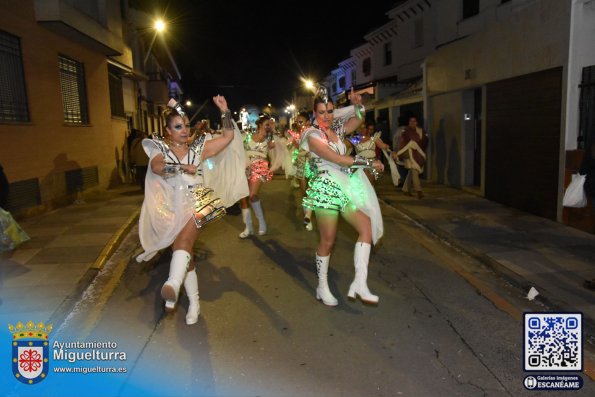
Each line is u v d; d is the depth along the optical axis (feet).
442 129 44.19
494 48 33.78
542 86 28.58
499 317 16.06
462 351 13.83
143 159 44.27
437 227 27.30
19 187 31.09
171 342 14.52
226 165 18.54
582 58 25.90
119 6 50.78
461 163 40.65
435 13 64.34
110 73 53.67
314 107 15.90
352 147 28.02
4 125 29.48
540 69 28.50
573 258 21.17
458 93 40.60
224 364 13.21
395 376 12.55
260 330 15.23
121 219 30.94
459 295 17.99
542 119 28.66
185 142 15.23
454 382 12.28
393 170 25.13
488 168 35.47
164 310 16.93
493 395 11.76
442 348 14.01
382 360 13.35
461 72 39.11
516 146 31.58
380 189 41.57
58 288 18.51
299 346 14.16
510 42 31.68
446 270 20.81
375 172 16.03
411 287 18.81
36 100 33.73
